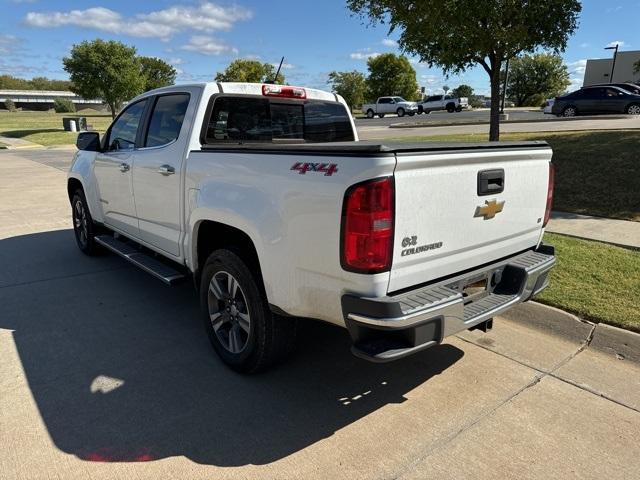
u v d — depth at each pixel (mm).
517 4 8539
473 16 8430
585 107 24078
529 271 3275
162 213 4199
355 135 5195
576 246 5867
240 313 3428
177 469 2580
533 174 3410
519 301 3270
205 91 3895
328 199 2602
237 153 3227
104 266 5891
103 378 3447
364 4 9453
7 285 5246
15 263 6000
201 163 3570
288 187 2818
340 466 2615
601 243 5992
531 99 65812
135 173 4527
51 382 3387
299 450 2738
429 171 2639
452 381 3441
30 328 4227
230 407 3125
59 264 5973
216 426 2936
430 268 2801
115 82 32562
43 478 2500
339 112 5020
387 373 3549
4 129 37750
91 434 2846
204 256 3893
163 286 5242
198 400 3195
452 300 2697
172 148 3992
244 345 3416
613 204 7656
